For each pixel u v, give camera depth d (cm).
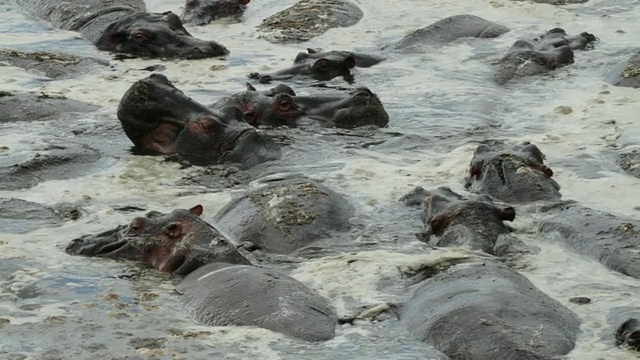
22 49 7394
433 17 8281
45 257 4147
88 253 4169
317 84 6725
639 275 3938
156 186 5009
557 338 3338
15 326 3534
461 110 6150
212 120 5381
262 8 8606
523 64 6812
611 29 7706
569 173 5084
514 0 8481
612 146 5462
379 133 5778
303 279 3941
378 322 3584
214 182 5072
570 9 8269
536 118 6000
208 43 7306
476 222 4266
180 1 9006
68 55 7125
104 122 5884
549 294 3794
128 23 7431
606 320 3594
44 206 4709
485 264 3878
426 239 4325
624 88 6406
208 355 3331
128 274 3997
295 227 4359
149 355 3325
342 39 7806
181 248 4044
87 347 3391
